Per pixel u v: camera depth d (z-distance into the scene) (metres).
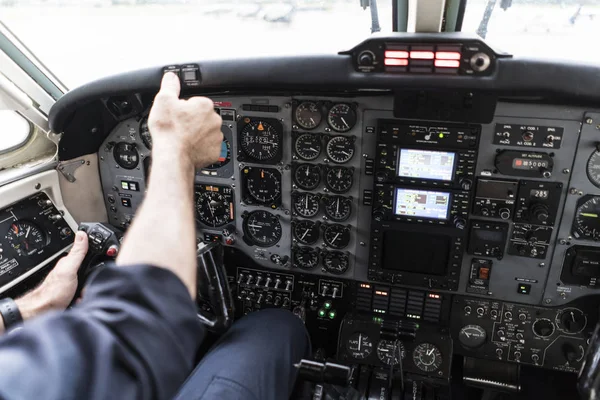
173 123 0.91
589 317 3.28
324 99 3.13
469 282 3.37
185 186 0.81
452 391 3.82
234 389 2.23
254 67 2.92
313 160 3.33
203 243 3.64
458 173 3.06
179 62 3.04
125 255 0.70
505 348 3.49
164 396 0.62
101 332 0.59
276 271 3.79
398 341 3.48
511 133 2.94
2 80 3.11
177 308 0.65
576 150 2.89
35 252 3.33
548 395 3.70
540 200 3.04
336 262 3.58
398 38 2.65
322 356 3.74
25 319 2.59
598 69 2.54
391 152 3.11
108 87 3.14
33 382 0.53
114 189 3.88
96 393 0.55
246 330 2.84
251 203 3.58
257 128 3.34
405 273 3.44
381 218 3.29
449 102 2.87
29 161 3.49
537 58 2.61
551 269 3.20
